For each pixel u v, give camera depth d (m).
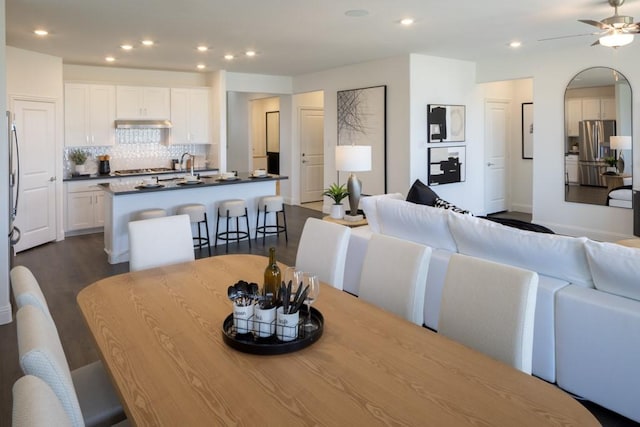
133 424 1.33
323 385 1.50
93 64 7.76
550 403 1.39
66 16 4.85
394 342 1.81
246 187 7.00
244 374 1.57
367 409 1.37
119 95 7.86
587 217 7.04
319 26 5.40
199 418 1.33
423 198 4.78
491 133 8.88
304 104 10.04
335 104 8.60
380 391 1.46
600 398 2.58
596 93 6.73
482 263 1.96
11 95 6.02
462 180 8.13
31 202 6.38
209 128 8.86
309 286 1.89
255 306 1.82
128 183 6.42
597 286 2.67
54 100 6.78
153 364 1.64
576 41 6.41
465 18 5.12
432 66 7.48
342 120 8.44
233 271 2.72
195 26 5.34
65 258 5.96
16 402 1.03
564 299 2.66
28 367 1.30
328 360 1.67
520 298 1.79
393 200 3.99
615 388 2.51
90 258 5.96
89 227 7.48
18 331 1.46
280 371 1.59
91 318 2.04
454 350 1.74
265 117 11.45
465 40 6.25
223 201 6.61
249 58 7.44
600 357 2.55
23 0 4.30
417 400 1.41
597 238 6.93
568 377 2.70
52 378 1.31
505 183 9.30
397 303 2.28
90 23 5.13
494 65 7.83
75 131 7.49
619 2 4.46
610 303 2.51
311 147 10.31
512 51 7.13
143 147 8.43
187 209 6.00
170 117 8.41
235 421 1.31
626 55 6.38
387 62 7.54
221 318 2.05
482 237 3.15
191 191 6.45
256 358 1.68
